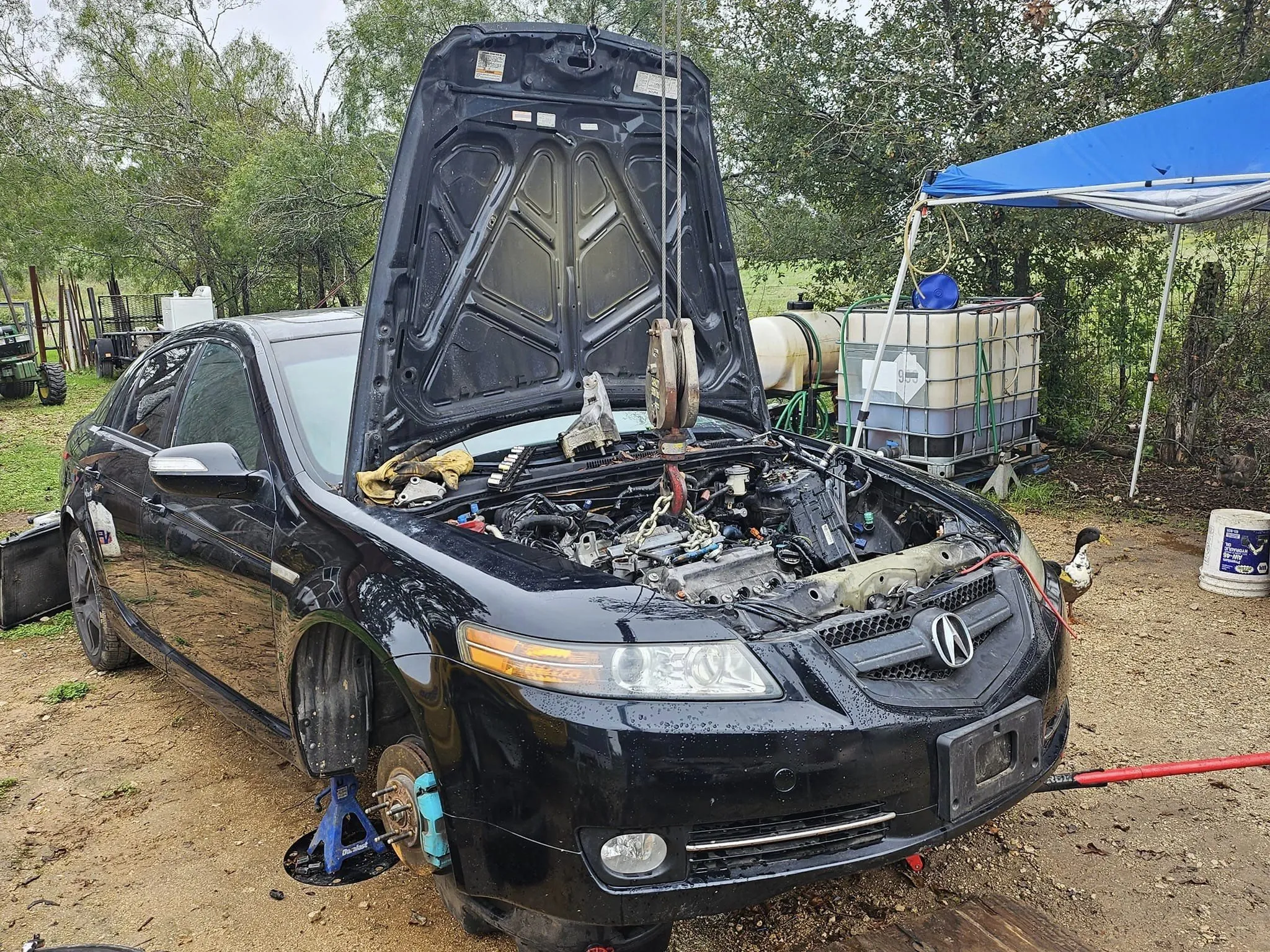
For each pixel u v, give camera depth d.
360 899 2.86
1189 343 8.16
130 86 20.55
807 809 2.17
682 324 3.01
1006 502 7.36
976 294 9.56
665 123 3.22
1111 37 8.81
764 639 2.28
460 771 2.22
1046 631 2.81
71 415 12.67
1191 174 5.55
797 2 9.77
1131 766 3.43
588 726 2.07
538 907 2.15
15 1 19.98
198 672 3.60
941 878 2.92
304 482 2.99
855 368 7.59
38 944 2.49
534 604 2.24
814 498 3.26
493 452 3.23
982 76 9.13
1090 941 2.62
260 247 16.83
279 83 21.89
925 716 2.31
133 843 3.17
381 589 2.49
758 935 2.68
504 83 3.02
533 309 3.29
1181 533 6.52
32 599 5.24
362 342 2.90
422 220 2.96
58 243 20.36
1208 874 2.91
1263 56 7.96
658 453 3.36
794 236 10.20
